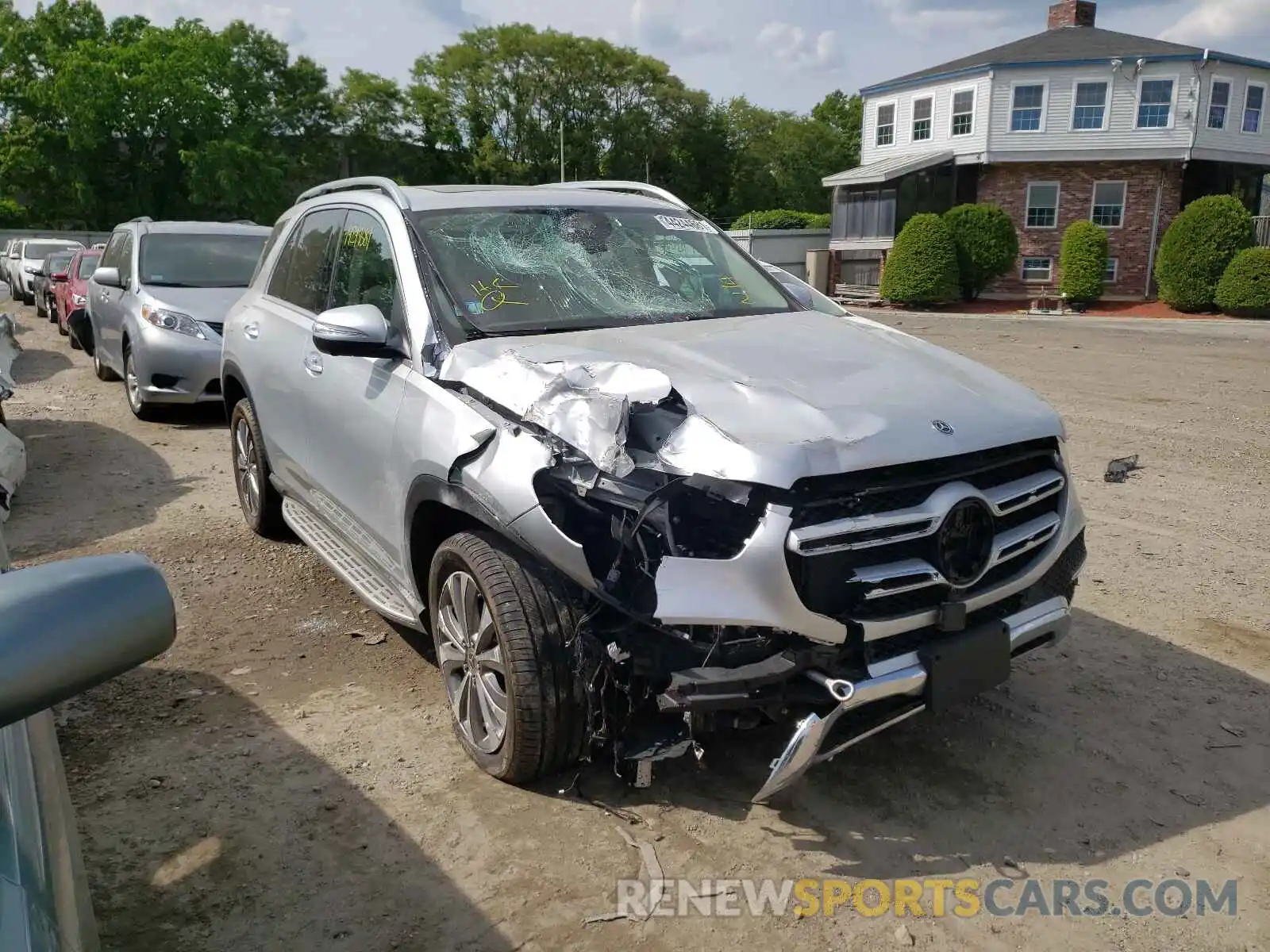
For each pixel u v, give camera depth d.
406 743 3.64
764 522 2.75
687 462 2.84
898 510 2.90
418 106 69.19
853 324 4.25
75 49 49.69
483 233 4.13
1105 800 3.31
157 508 6.63
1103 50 32.31
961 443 3.00
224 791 3.34
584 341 3.62
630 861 3.00
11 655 1.36
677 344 3.59
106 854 3.01
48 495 6.95
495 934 2.70
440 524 3.62
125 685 4.11
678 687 2.77
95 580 1.49
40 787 1.74
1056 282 33.16
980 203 33.25
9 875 1.41
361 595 4.11
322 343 3.71
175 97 48.91
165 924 2.72
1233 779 3.43
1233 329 22.05
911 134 35.47
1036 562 3.26
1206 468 7.64
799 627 2.78
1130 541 5.90
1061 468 3.38
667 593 2.78
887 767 3.50
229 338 5.66
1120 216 32.41
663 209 4.82
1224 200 26.81
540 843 3.07
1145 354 15.82
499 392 3.23
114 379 11.84
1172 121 31.02
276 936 2.69
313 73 60.91
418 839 3.09
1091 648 4.45
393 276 4.00
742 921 2.75
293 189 61.91
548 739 3.12
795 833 3.13
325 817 3.20
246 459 5.89
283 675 4.20
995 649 3.08
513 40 68.38
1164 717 3.85
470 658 3.39
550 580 3.11
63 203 49.81
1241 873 2.96
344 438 4.09
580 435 2.92
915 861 3.01
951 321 25.69
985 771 3.47
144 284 9.59
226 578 5.31
